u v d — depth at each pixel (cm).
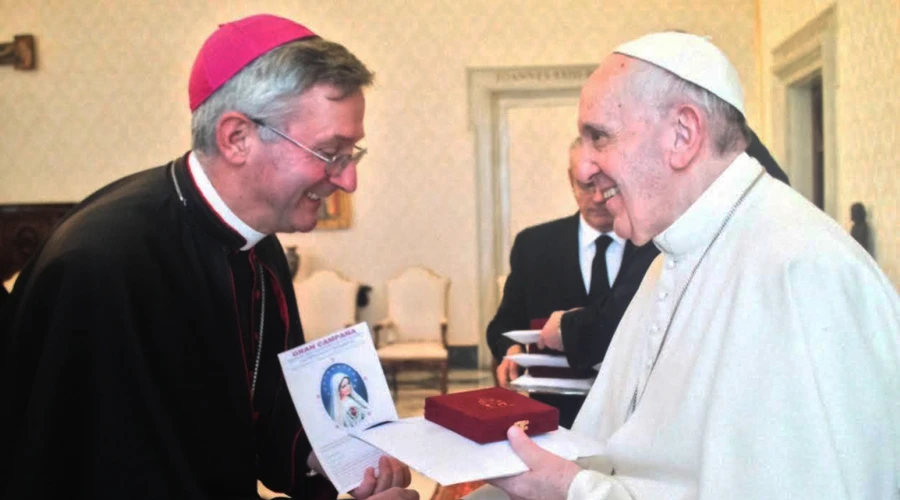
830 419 133
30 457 152
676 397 159
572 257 315
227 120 174
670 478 152
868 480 132
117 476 158
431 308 896
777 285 144
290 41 174
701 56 165
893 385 138
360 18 947
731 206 165
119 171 970
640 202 171
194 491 162
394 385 828
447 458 153
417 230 953
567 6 933
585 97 174
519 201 959
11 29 970
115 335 162
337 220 952
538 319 294
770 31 850
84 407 159
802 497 130
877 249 591
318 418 192
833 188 673
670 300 177
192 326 179
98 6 962
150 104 966
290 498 199
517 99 955
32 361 159
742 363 142
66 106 970
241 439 186
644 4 926
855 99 623
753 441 135
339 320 886
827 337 137
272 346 216
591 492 148
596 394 207
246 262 204
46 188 975
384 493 182
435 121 947
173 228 183
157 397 163
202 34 960
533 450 155
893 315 142
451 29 942
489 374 925
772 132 850
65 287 161
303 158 174
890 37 548
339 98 174
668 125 166
